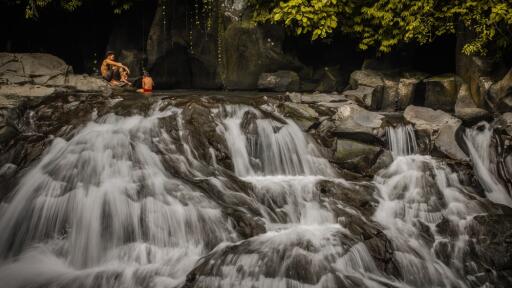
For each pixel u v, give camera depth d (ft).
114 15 52.54
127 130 29.78
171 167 27.78
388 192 29.32
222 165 29.40
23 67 38.70
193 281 21.79
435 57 46.32
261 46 45.98
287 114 33.06
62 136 30.32
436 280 24.29
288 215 26.35
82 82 38.40
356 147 31.94
